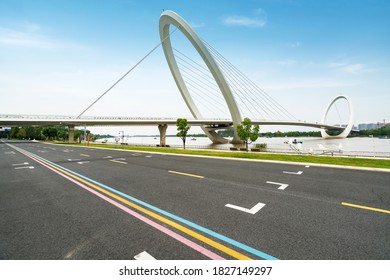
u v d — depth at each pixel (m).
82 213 4.76
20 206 5.30
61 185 7.56
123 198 5.86
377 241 3.37
